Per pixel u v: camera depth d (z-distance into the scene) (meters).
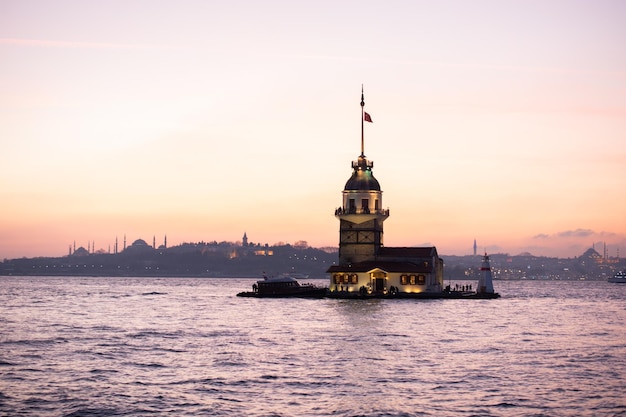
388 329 129.25
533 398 73.38
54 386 78.62
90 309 192.50
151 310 186.62
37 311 184.12
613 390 77.00
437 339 115.38
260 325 138.88
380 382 80.25
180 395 74.50
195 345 109.00
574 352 102.50
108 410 69.12
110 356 98.19
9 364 91.75
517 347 107.00
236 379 81.94
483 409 69.31
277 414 67.62
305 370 87.06
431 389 77.00
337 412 68.25
